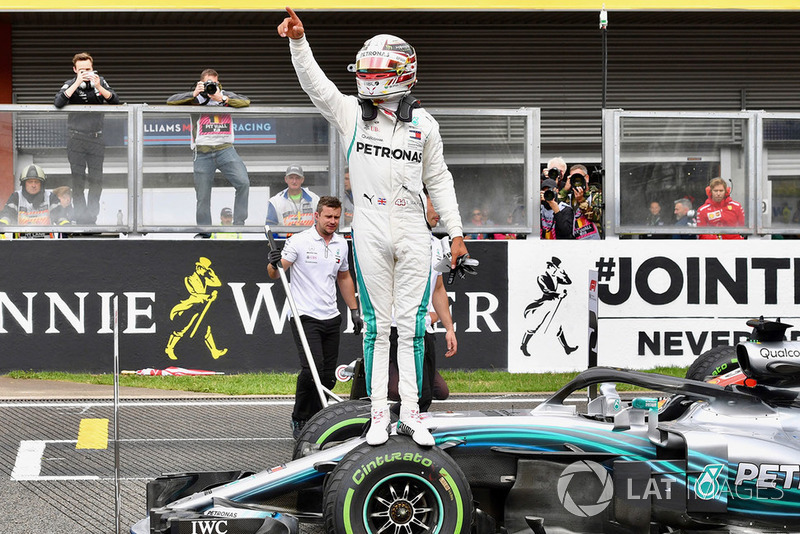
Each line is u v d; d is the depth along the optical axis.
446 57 16.06
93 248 10.87
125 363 10.88
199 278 10.95
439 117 11.27
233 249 10.95
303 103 15.95
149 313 10.91
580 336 11.20
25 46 15.66
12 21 15.53
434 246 7.51
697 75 16.41
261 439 7.89
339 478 4.76
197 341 10.95
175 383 10.38
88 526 5.87
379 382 5.01
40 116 10.80
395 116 4.96
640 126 11.41
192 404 9.47
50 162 10.84
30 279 10.84
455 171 11.31
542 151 16.30
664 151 11.45
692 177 11.48
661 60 16.31
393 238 4.98
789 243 11.38
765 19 16.22
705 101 16.44
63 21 15.62
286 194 11.05
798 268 11.39
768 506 5.12
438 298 7.57
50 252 10.84
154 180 10.94
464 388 10.23
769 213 11.57
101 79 11.16
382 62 4.86
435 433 5.15
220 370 10.95
